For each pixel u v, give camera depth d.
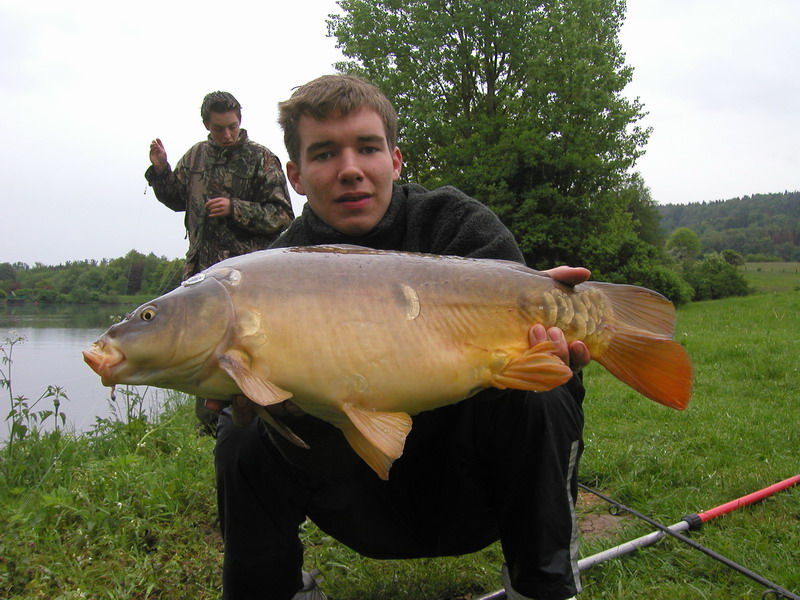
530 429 1.76
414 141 21.61
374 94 2.06
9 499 2.99
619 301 1.83
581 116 20.80
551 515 1.77
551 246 21.20
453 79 22.16
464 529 1.99
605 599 2.10
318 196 2.05
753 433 4.29
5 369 5.52
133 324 1.50
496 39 21.38
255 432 1.78
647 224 34.16
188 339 1.48
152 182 4.51
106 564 2.35
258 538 1.80
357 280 1.57
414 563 2.38
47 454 3.51
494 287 1.68
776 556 2.39
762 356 7.88
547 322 1.71
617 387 6.52
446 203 2.12
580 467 3.59
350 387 1.52
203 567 2.35
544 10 21.89
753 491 3.13
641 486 3.32
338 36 23.00
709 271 32.34
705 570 2.29
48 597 2.15
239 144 4.43
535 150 20.09
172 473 3.22
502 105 22.34
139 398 4.66
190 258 4.46
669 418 4.94
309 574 2.06
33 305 9.76
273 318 1.50
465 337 1.63
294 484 1.82
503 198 20.77
